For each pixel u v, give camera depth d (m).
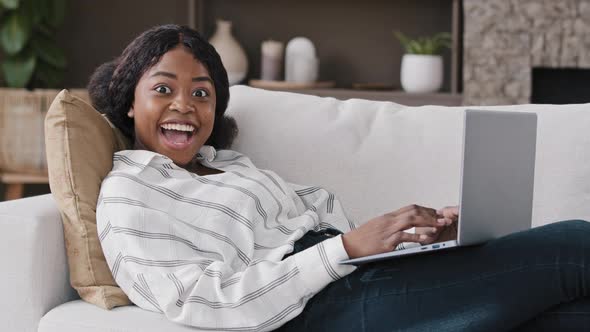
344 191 1.80
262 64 4.07
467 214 1.30
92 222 1.49
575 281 1.27
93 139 1.55
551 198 1.72
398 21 4.14
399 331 1.35
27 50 3.91
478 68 3.76
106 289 1.45
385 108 1.90
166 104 1.63
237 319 1.37
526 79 3.73
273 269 1.40
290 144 1.85
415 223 1.41
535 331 1.33
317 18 4.21
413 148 1.81
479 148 1.30
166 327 1.35
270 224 1.62
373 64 4.19
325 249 1.40
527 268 1.29
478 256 1.33
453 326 1.32
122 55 1.71
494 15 3.73
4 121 3.63
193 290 1.38
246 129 1.87
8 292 1.44
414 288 1.35
